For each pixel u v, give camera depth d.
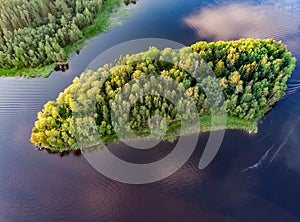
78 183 64.44
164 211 60.28
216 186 63.16
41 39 88.31
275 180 63.62
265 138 69.81
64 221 59.84
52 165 67.56
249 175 64.44
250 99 71.25
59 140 67.69
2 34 92.75
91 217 60.03
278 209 60.03
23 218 60.41
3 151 70.38
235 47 80.75
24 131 73.69
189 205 60.94
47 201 62.28
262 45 81.12
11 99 80.56
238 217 59.22
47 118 67.31
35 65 88.12
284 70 76.62
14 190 64.06
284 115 73.25
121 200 61.81
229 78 73.56
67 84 83.75
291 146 68.38
